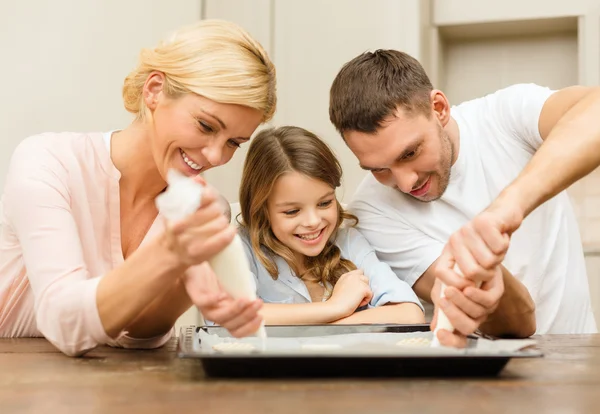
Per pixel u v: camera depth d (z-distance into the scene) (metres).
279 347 0.93
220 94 1.21
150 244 0.91
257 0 2.96
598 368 0.86
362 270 1.68
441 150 1.48
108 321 0.94
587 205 2.85
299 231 1.71
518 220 1.03
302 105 2.96
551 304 1.66
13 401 0.69
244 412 0.63
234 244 0.87
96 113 2.80
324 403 0.67
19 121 2.77
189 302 1.06
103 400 0.69
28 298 1.36
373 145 1.43
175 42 1.25
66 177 1.25
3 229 1.35
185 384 0.76
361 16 2.92
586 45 2.96
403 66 1.45
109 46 2.81
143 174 1.34
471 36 3.26
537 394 0.71
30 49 2.76
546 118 1.52
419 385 0.75
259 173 1.73
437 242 1.65
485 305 0.92
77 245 1.10
